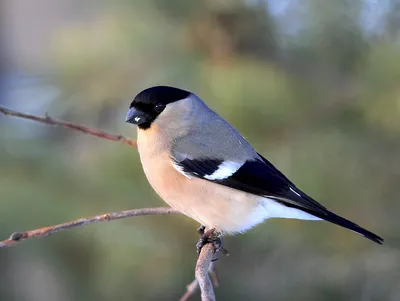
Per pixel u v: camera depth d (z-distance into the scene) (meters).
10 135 10.65
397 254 10.60
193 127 7.38
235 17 10.46
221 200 7.12
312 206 7.10
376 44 10.30
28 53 13.74
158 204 10.11
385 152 10.26
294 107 10.00
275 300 11.14
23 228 9.67
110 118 10.96
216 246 7.16
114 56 10.44
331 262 10.88
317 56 10.35
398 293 10.73
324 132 10.12
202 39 10.55
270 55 10.55
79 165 10.48
